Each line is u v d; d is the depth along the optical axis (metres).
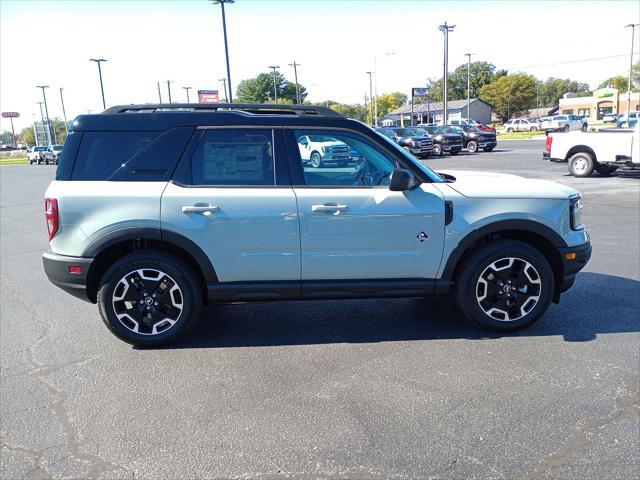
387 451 2.97
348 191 4.32
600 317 4.91
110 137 4.32
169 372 4.03
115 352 4.43
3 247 9.27
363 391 3.65
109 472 2.85
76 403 3.58
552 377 3.77
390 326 4.86
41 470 2.88
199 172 4.31
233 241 4.28
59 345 4.61
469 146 32.44
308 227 4.28
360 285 4.41
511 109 93.62
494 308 4.54
